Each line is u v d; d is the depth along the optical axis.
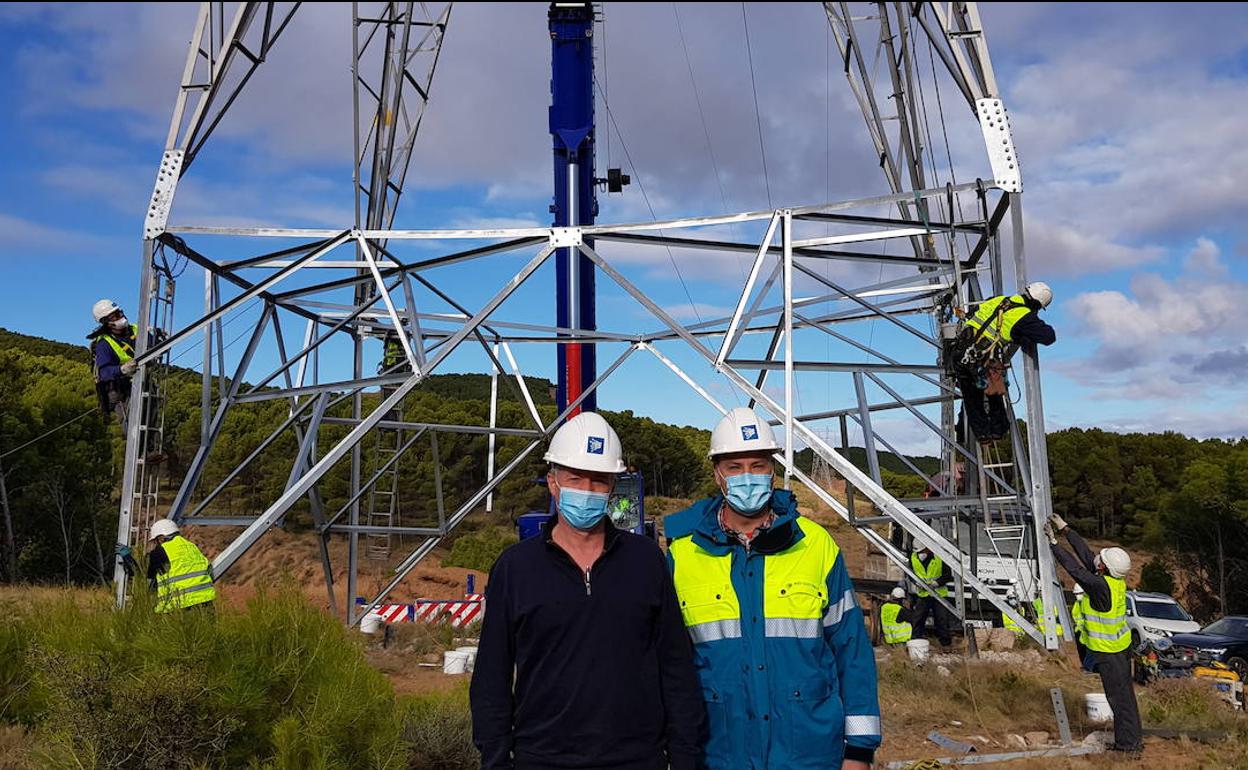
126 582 9.36
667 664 3.36
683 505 69.75
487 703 3.26
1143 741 9.22
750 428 3.64
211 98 10.85
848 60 21.31
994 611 18.34
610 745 3.18
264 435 59.41
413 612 18.05
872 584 19.69
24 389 60.03
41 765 5.75
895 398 11.50
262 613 6.44
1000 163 10.01
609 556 3.41
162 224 10.61
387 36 18.56
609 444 3.50
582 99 15.66
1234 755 8.55
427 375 10.59
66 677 5.69
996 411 10.34
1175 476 71.50
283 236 10.96
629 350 13.44
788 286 10.19
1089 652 9.09
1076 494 75.06
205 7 10.96
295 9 11.20
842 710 3.47
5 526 41.47
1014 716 10.41
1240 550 45.47
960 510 12.52
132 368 10.39
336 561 42.06
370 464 55.94
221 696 5.73
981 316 9.73
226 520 10.50
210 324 11.34
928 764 6.83
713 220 10.62
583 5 15.76
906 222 10.61
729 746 3.40
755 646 3.45
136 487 10.26
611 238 11.02
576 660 3.24
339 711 5.92
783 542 3.57
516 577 3.36
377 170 18.41
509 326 14.05
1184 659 16.48
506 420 66.31
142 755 5.63
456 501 61.19
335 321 14.30
